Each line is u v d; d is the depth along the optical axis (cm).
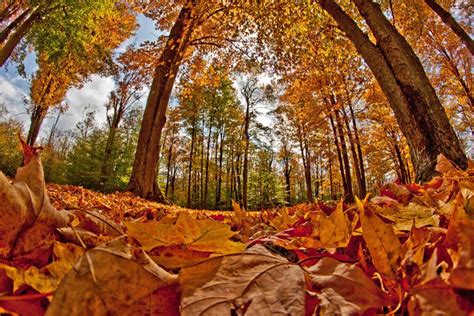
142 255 43
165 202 1359
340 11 670
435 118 457
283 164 4609
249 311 40
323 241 74
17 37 1612
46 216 64
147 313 40
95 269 39
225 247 58
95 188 2742
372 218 52
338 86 2083
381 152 3034
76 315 36
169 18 1755
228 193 4528
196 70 1914
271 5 1199
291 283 44
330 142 2808
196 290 42
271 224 143
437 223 80
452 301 31
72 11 1652
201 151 4444
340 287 45
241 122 4006
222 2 1401
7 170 2491
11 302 39
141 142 1350
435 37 2095
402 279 46
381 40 554
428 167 429
